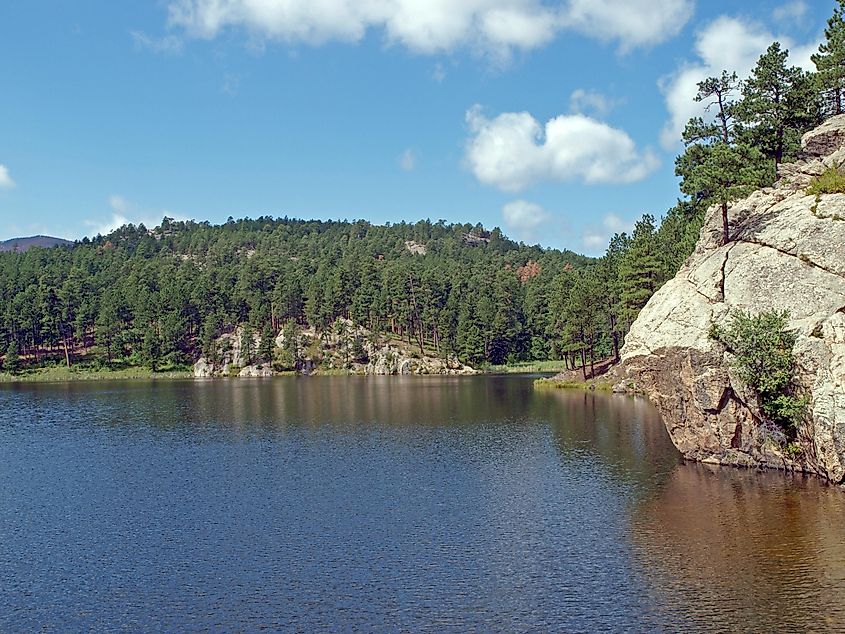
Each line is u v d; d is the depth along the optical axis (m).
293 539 34.41
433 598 26.62
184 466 53.84
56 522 38.47
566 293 148.12
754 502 37.53
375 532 35.25
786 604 24.83
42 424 82.44
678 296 51.59
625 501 39.75
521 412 86.19
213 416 88.25
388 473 49.59
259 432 72.44
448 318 198.00
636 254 108.81
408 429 72.88
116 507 41.53
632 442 60.28
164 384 158.25
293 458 56.38
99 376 189.50
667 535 33.03
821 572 27.50
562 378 136.25
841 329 39.41
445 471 49.94
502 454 56.41
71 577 30.05
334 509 39.88
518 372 193.38
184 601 27.08
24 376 187.25
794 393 41.81
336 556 31.72
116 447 64.06
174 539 34.94
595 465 50.59
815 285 43.38
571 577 28.33
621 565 29.45
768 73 70.31
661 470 47.62
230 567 30.67
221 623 25.02
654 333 51.16
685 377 48.50
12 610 26.70
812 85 68.56
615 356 132.75
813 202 49.12
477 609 25.48
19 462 57.06
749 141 71.44
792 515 34.78
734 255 49.84
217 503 41.88
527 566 29.78
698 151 74.38
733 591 26.14
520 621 24.38
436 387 136.50
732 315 45.25
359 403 103.50
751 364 42.81
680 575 27.95
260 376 192.00
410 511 39.09
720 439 47.38
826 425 38.16
